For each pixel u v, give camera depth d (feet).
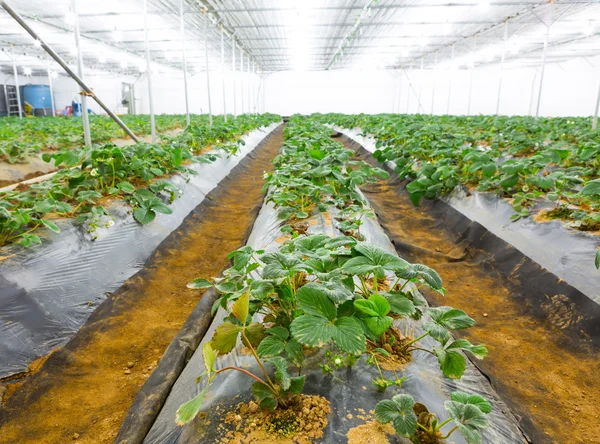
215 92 121.08
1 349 9.49
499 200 18.56
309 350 8.00
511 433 7.32
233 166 35.42
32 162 30.60
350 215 14.80
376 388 7.07
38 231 12.98
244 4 45.21
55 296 11.52
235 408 6.73
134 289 13.84
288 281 8.01
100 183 17.61
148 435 7.36
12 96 106.22
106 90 116.88
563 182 16.94
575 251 13.14
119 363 10.44
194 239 19.24
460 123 52.01
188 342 10.73
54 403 8.95
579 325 11.28
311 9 47.14
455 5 44.19
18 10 45.88
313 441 5.96
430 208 23.29
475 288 14.80
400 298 7.56
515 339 11.64
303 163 20.24
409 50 82.58
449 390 7.68
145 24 31.96
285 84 120.57
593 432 8.29
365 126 52.16
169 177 22.31
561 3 45.78
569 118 60.70
